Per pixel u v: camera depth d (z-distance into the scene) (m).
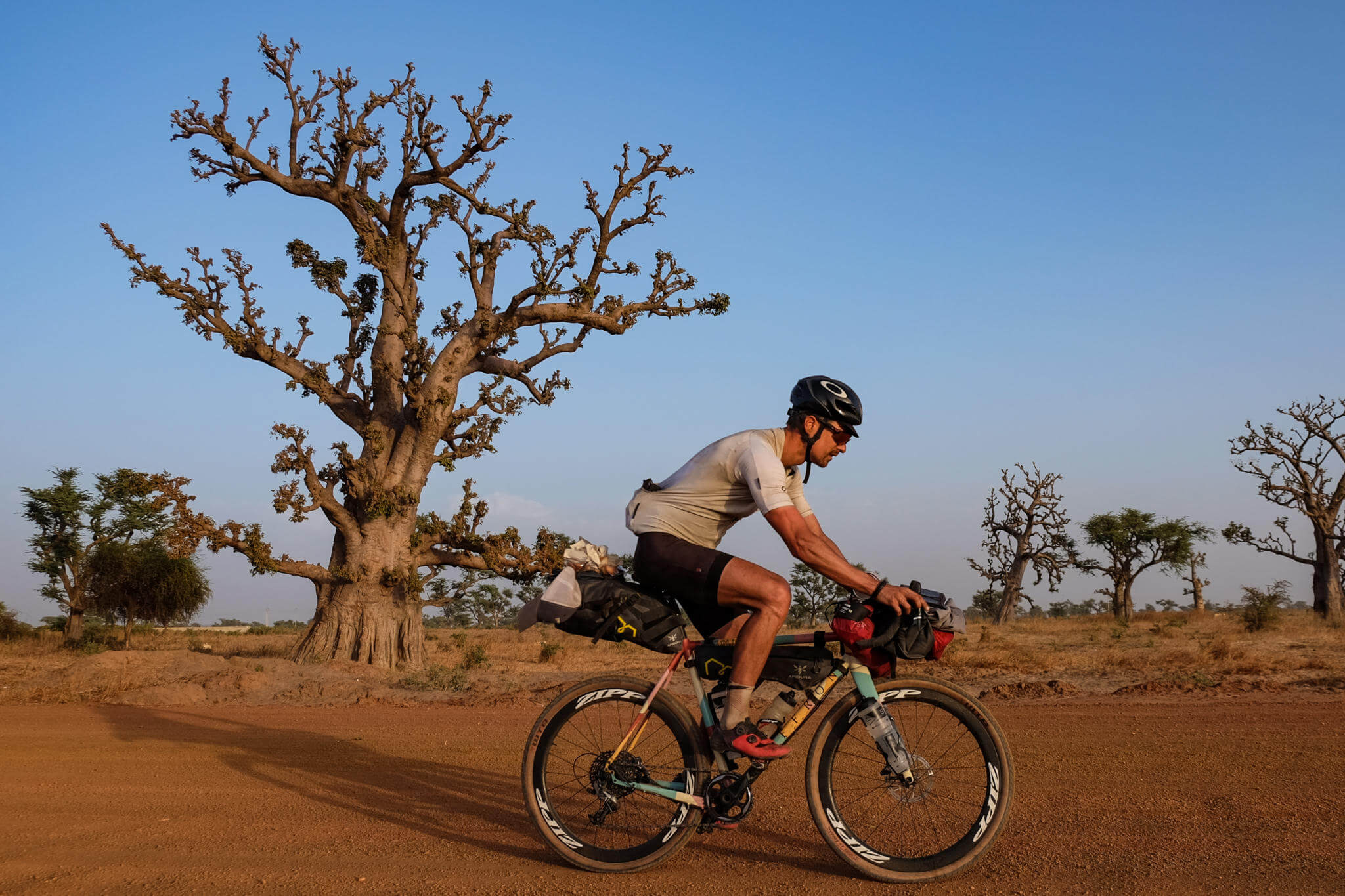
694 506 3.79
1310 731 7.01
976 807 3.85
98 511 32.31
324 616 21.66
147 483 20.31
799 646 3.76
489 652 26.69
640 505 3.91
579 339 23.52
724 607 3.72
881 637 3.59
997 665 15.98
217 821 4.63
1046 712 8.75
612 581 3.86
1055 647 24.20
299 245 24.22
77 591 31.89
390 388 23.17
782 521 3.60
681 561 3.71
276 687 14.24
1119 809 4.60
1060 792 5.06
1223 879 3.40
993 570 56.81
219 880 3.56
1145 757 6.04
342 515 21.45
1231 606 54.28
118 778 5.86
